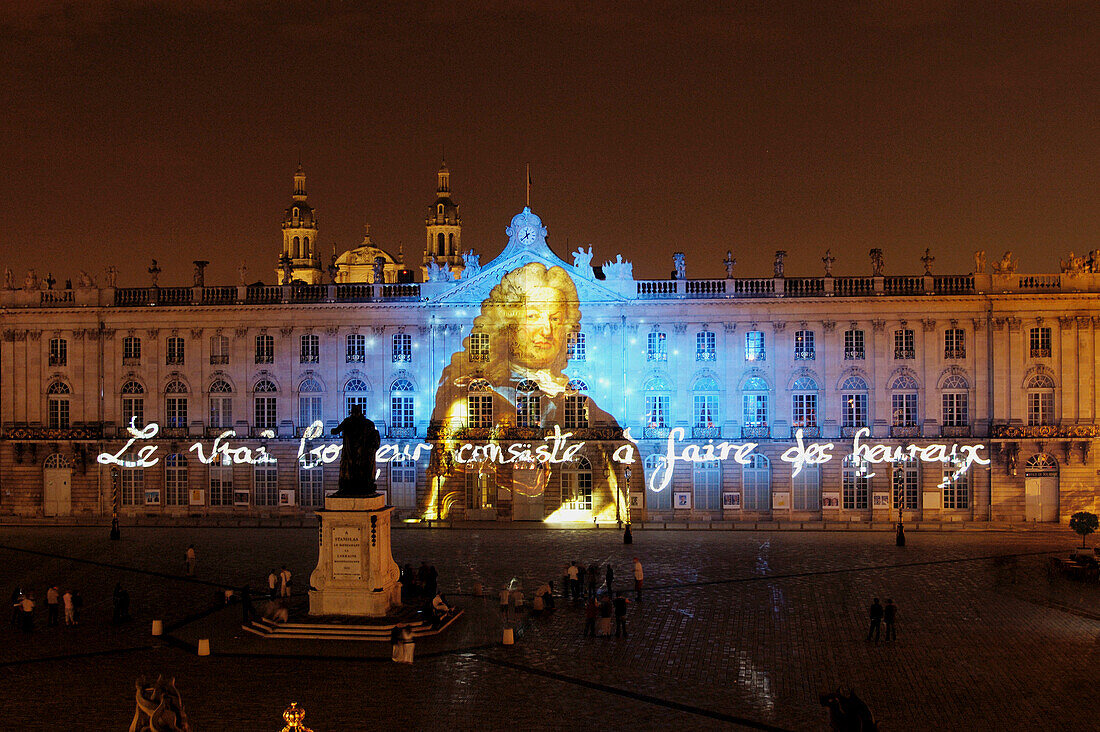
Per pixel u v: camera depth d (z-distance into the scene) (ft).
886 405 283.38
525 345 290.97
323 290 298.15
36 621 174.91
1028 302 278.26
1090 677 140.46
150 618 175.63
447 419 293.02
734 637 161.68
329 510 166.20
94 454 301.84
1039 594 189.67
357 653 152.56
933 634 162.71
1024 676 141.08
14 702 131.64
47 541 255.09
